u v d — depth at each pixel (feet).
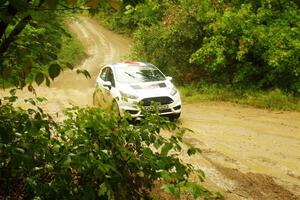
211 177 21.71
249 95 51.67
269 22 53.57
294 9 53.72
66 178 9.45
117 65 41.83
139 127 11.87
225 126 36.63
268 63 50.08
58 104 50.96
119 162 10.85
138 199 11.37
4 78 8.54
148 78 39.32
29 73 8.29
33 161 9.29
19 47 8.21
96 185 10.23
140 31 66.80
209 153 26.94
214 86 57.06
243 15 51.62
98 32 172.76
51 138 11.12
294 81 52.08
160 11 66.74
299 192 19.92
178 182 10.01
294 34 51.08
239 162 24.95
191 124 37.70
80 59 124.36
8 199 9.50
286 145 29.58
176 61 64.64
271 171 23.29
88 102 53.62
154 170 10.94
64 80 83.61
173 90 37.73
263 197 19.02
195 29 59.88
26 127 9.37
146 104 35.60
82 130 11.10
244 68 55.26
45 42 8.61
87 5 7.43
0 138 8.94
